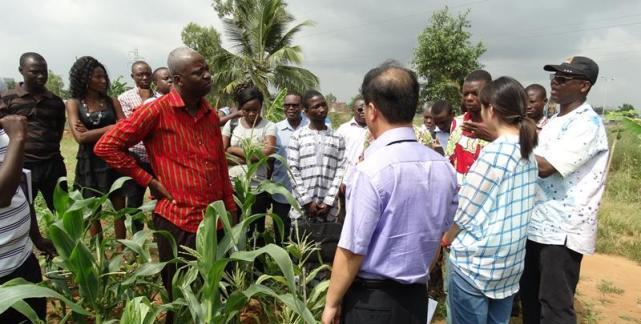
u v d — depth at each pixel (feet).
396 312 5.43
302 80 59.52
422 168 5.27
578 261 8.33
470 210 6.75
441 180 5.43
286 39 61.31
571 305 8.35
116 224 13.15
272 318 9.50
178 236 8.38
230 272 9.93
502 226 6.59
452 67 63.05
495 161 6.56
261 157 10.49
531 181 6.75
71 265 7.05
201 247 7.36
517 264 6.85
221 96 59.00
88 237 13.19
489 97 6.84
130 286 8.70
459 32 63.67
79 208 7.05
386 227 5.18
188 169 8.21
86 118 12.02
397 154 5.19
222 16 63.00
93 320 9.89
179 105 7.97
